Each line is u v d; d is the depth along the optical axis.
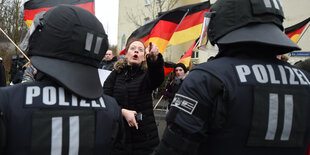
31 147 1.00
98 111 1.21
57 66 1.13
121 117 1.36
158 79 2.45
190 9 3.88
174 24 3.64
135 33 3.79
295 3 12.02
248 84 1.14
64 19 1.15
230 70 1.17
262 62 1.25
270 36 1.18
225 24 1.24
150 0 16.83
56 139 1.05
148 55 2.37
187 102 1.15
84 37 1.17
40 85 1.13
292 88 1.22
